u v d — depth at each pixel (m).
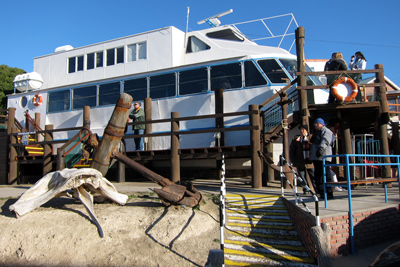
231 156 9.52
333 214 5.35
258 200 7.38
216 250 4.20
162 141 12.65
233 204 7.20
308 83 11.11
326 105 9.04
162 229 5.88
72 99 14.65
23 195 6.55
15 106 16.17
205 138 12.02
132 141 13.16
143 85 13.33
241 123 11.61
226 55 12.84
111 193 6.88
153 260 5.05
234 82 11.85
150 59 13.81
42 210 6.67
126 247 5.44
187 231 5.82
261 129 10.52
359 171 10.91
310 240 5.16
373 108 9.23
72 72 15.65
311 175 7.77
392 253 4.11
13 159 13.36
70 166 12.36
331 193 7.18
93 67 15.19
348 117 9.99
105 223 6.01
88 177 6.34
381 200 6.89
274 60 11.62
